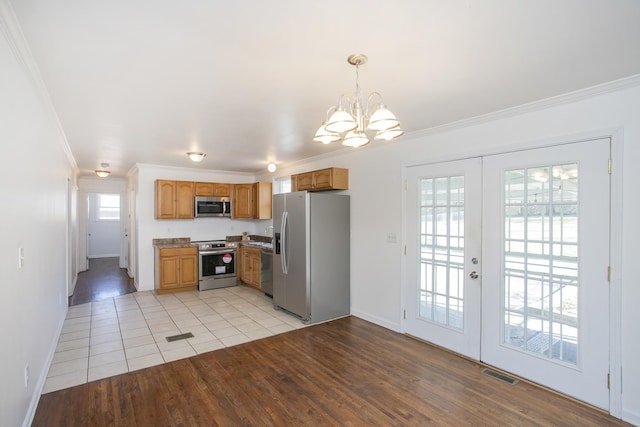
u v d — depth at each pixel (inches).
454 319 134.0
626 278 90.6
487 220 122.3
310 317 167.9
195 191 250.2
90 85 90.9
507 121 116.0
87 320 172.1
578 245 100.0
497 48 72.0
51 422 88.5
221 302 207.8
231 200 265.3
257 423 89.2
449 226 135.3
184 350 135.3
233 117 121.3
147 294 227.5
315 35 66.4
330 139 79.6
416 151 146.9
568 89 95.5
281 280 186.7
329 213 174.4
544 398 101.2
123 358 127.4
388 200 159.8
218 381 110.7
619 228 91.7
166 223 248.4
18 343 76.4
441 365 122.3
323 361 125.6
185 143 164.2
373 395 102.7
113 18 60.1
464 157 129.0
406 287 152.2
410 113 117.9
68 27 62.8
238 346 139.6
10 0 54.2
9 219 68.6
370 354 131.6
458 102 106.3
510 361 116.2
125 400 99.3
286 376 114.3
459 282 132.0
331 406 97.0
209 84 91.0
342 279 179.3
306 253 167.6
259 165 238.2
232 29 64.1
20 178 76.8
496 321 120.2
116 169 259.3
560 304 104.3
